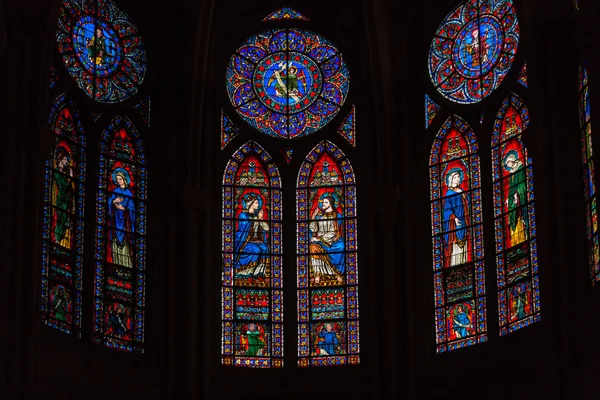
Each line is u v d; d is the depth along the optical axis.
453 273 31.50
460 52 32.84
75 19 32.09
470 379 30.27
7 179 28.67
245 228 32.81
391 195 32.12
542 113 29.45
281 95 33.97
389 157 32.47
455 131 32.38
